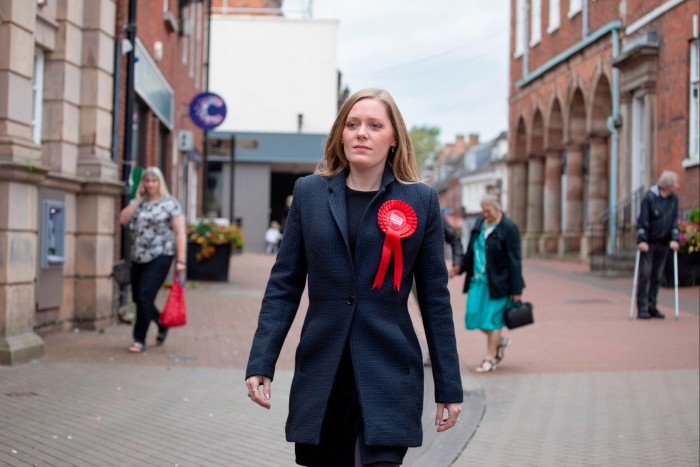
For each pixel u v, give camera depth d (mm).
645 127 20406
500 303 8828
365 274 3209
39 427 5871
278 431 6152
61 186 9828
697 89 18484
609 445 6078
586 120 27328
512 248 8812
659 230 12242
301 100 42031
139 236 9172
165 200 9273
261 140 39438
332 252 3203
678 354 9555
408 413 3162
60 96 9984
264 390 3285
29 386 7121
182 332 10906
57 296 9758
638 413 7012
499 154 61219
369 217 3246
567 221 28125
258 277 20922
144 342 9195
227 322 12070
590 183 25672
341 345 3170
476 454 5871
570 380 8383
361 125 3275
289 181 45500
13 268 8047
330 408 3211
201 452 5531
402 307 3271
